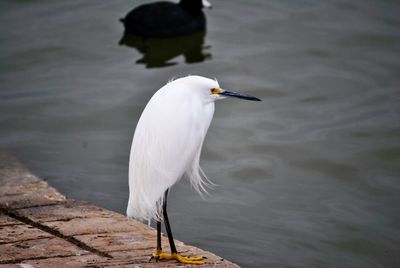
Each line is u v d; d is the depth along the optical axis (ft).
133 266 24.27
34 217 30.42
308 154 45.01
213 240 35.37
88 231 28.89
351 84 54.08
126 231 29.22
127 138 46.62
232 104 51.72
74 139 46.62
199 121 26.07
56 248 26.61
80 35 62.03
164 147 24.75
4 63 57.00
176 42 62.18
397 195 40.73
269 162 44.09
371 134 47.39
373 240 35.99
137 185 24.70
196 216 37.81
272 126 48.62
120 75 55.57
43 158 43.83
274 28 63.05
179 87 25.90
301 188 41.29
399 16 64.44
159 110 24.97
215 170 43.04
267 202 39.65
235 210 38.63
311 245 35.40
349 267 33.58
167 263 25.38
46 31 62.28
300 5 67.10
